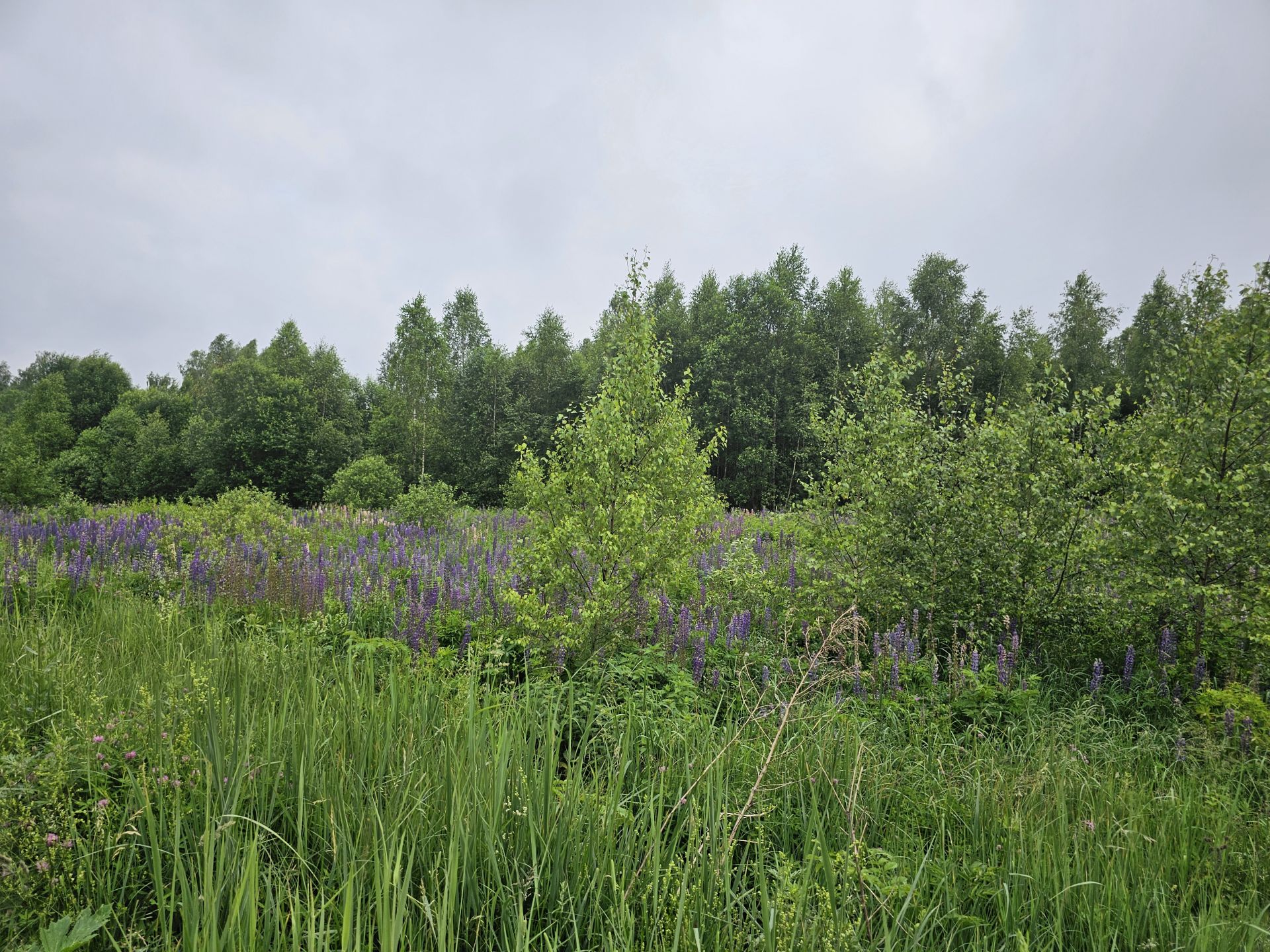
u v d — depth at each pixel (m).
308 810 3.53
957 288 46.38
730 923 2.87
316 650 6.45
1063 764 4.96
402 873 3.10
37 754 3.52
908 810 4.50
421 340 45.31
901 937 3.12
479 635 7.47
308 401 50.69
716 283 44.81
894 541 8.59
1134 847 3.89
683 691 6.20
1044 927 3.38
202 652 5.50
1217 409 7.19
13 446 29.52
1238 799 4.74
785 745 4.70
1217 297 7.47
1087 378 41.19
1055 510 8.02
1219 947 3.07
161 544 13.55
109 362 80.62
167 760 3.62
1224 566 7.12
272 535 16.16
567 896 3.13
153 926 2.86
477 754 3.65
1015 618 8.22
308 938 2.41
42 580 10.16
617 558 7.57
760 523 19.83
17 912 2.75
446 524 19.88
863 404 9.39
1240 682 6.56
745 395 37.16
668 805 4.10
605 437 7.98
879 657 6.96
